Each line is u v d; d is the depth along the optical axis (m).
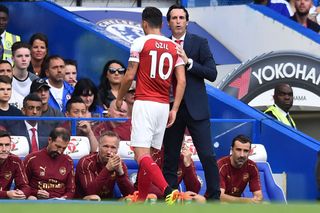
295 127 47.19
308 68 47.44
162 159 35.81
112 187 36.47
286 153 41.41
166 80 32.59
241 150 37.72
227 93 46.91
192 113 33.97
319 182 38.50
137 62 32.44
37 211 21.98
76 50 47.50
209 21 52.53
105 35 47.12
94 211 22.11
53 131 35.91
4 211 21.88
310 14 54.41
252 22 51.28
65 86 43.28
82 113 39.69
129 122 38.50
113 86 43.03
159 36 32.81
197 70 33.91
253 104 47.16
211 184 34.28
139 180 32.28
